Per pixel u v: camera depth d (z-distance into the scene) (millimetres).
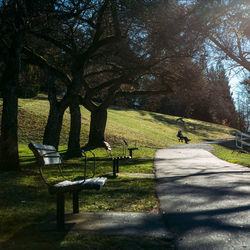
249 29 14938
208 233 3830
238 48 15984
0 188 6504
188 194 6531
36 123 29953
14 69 9734
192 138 48812
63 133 28734
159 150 25312
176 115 76938
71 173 9750
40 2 11461
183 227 4113
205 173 10305
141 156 18328
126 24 15633
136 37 16625
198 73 19078
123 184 7816
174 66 19766
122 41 16844
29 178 8195
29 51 14562
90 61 19594
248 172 10484
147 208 5289
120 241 3486
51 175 9102
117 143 27344
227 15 14781
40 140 25922
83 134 29328
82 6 13602
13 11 9984
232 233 3805
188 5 15156
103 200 5855
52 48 17828
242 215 4664
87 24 16797
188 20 14258
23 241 3477
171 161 15281
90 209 5145
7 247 3258
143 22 14688
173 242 3518
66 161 14039
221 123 80438
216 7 13797
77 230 3938
